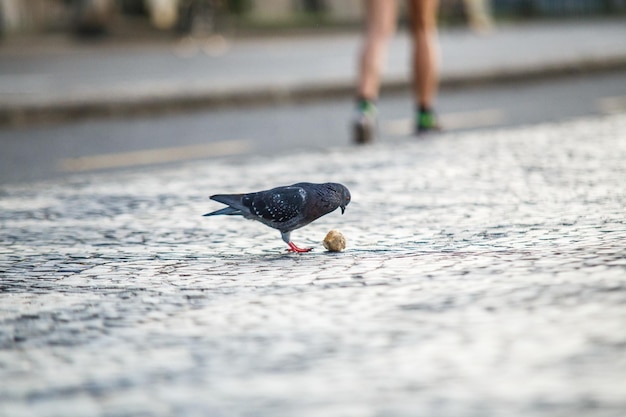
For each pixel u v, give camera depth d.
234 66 36.28
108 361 4.79
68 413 4.08
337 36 63.44
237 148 17.95
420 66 16.19
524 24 67.19
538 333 4.73
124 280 6.63
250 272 6.71
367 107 15.80
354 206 9.47
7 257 7.62
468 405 3.92
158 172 12.85
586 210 8.30
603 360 4.31
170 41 60.12
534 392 4.01
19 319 5.65
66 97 23.83
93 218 9.44
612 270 5.82
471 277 5.98
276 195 7.28
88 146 18.75
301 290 6.04
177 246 7.90
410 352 4.62
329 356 4.66
